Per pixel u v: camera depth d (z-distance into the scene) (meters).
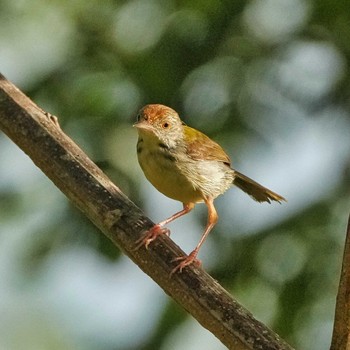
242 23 13.76
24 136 8.39
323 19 13.88
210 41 13.60
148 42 13.79
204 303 7.47
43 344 15.66
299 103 13.79
